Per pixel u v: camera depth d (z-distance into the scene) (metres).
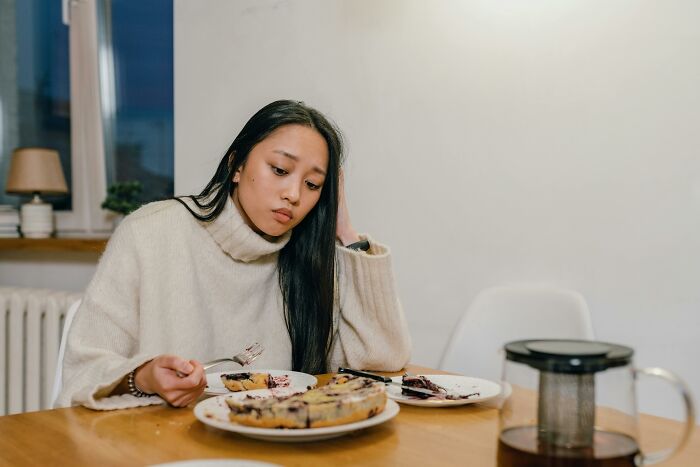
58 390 1.23
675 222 1.58
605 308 1.68
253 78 2.42
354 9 2.13
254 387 1.05
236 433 0.82
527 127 1.80
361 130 2.14
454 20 1.92
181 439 0.80
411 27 2.01
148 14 2.88
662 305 1.60
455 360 1.70
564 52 1.73
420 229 2.01
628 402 0.60
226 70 2.50
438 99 1.96
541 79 1.77
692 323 1.56
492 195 1.86
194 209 1.33
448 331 1.96
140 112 2.93
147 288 1.26
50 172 2.83
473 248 1.90
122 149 2.99
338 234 1.44
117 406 0.94
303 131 1.20
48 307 2.58
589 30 1.69
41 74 3.09
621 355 0.60
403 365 1.37
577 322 1.57
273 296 1.42
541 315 1.64
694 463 0.72
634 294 1.64
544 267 1.78
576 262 1.72
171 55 2.83
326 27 2.20
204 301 1.34
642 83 1.62
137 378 0.98
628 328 1.65
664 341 1.60
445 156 1.95
